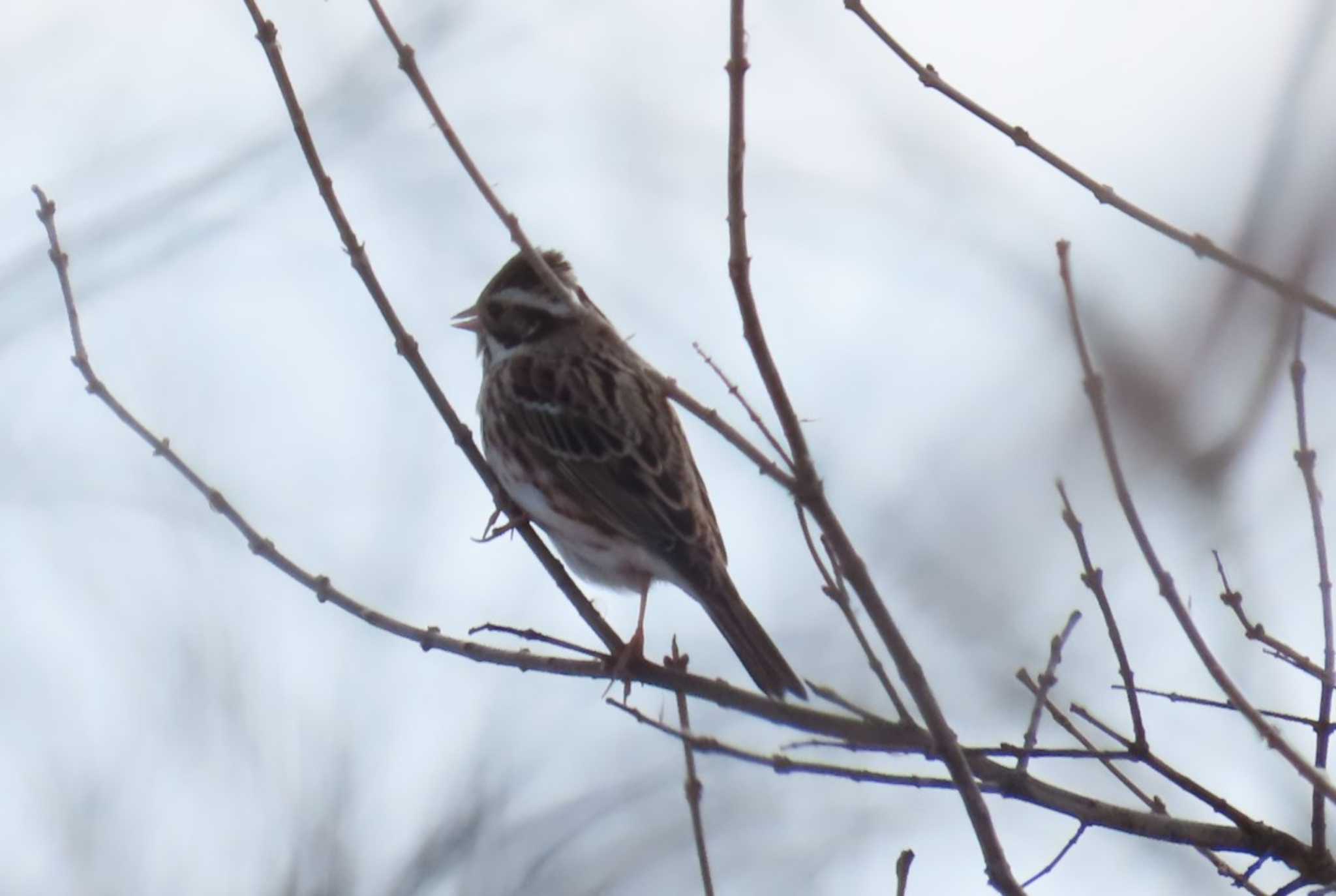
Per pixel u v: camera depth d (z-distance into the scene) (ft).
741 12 27.12
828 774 29.81
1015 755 32.04
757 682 43.32
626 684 37.11
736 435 27.22
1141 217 30.71
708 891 30.12
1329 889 29.99
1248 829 32.37
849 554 27.30
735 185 26.96
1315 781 26.27
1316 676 30.91
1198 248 30.01
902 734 29.53
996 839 27.12
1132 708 32.40
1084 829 32.24
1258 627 30.94
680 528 45.39
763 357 26.96
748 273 26.94
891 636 27.37
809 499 27.12
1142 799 32.40
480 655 37.65
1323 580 30.81
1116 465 27.61
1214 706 32.63
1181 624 27.22
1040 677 32.09
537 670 37.78
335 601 37.91
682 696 34.58
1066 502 32.65
